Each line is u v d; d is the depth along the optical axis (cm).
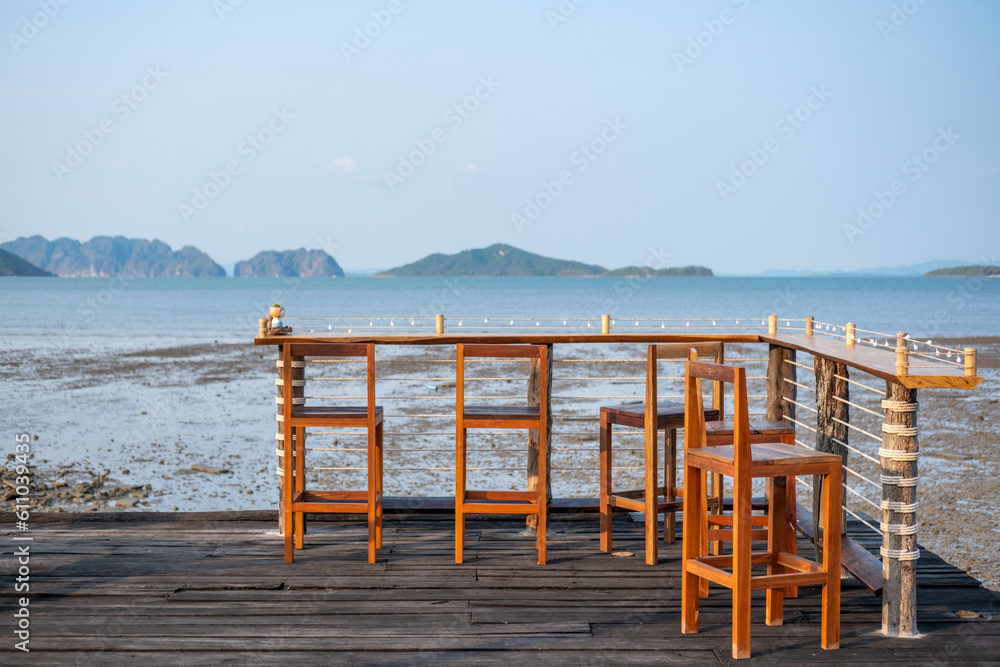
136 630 302
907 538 301
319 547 416
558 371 1634
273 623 310
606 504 407
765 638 300
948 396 1348
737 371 276
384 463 857
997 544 589
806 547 430
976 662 278
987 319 3575
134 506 722
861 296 6406
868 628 312
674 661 278
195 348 2280
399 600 337
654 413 384
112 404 1284
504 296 6600
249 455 930
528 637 298
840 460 289
